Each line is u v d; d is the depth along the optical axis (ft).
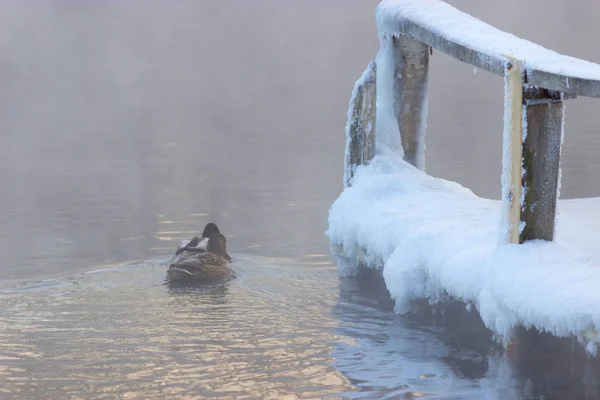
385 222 35.91
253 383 26.84
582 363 28.45
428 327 32.63
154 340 30.94
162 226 51.96
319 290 38.01
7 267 42.24
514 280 26.78
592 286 24.95
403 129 43.65
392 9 41.14
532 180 28.17
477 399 25.64
